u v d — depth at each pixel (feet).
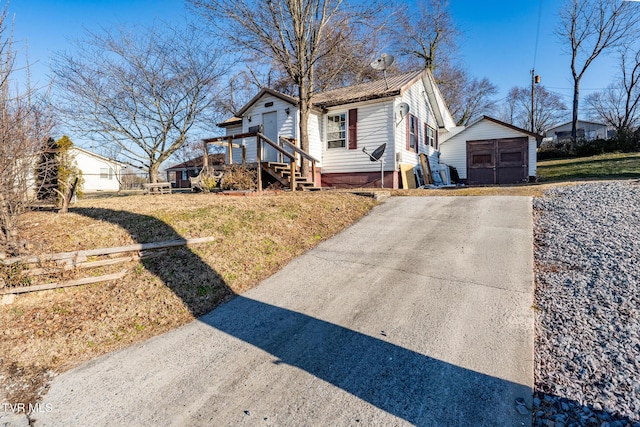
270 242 18.60
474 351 9.17
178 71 60.95
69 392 8.95
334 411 7.61
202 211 21.20
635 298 10.63
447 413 7.30
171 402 8.30
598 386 7.62
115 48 55.72
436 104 55.77
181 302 13.34
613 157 61.52
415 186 45.78
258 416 7.63
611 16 88.94
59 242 15.46
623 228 16.40
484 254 15.58
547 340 9.41
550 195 25.50
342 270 15.42
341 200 26.76
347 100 41.98
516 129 54.34
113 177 97.45
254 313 12.45
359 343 10.03
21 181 15.15
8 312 12.24
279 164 37.96
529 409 7.23
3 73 14.44
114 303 13.00
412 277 13.98
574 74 96.07
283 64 38.96
